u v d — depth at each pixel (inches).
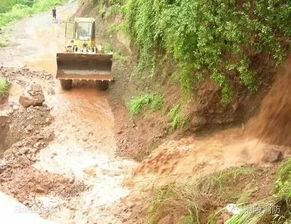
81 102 700.0
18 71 820.6
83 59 700.0
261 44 437.4
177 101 550.3
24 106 669.9
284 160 406.3
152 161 507.5
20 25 1338.6
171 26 506.3
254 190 381.4
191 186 420.2
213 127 497.0
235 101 474.0
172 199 410.3
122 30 842.8
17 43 1074.7
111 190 489.7
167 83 598.2
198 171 450.3
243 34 435.2
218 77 460.1
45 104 682.2
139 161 541.0
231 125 486.9
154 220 409.4
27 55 957.8
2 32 1209.4
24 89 732.7
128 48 836.0
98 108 683.4
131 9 751.1
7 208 465.1
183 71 491.2
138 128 590.2
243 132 471.8
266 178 396.8
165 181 462.9
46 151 570.3
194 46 469.7
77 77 706.8
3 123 629.9
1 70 820.0
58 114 656.4
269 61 442.6
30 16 1540.4
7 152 572.7
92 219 447.2
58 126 625.3
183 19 464.8
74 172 524.1
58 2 1834.4
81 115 657.6
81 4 1401.3
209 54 458.9
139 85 676.1
